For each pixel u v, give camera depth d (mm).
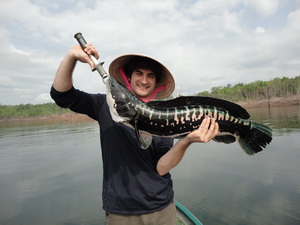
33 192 3709
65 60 1098
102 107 1294
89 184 3924
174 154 1137
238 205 2742
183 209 2152
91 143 7434
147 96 1383
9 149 7262
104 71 1161
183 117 1243
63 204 3234
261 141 1390
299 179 3324
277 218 2453
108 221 1209
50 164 5262
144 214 1154
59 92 1132
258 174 3615
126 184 1162
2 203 3344
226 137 1400
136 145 1201
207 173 3834
